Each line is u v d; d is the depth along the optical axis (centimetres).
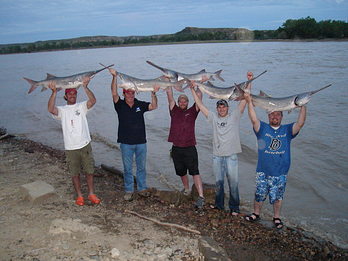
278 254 508
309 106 1466
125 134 663
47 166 897
